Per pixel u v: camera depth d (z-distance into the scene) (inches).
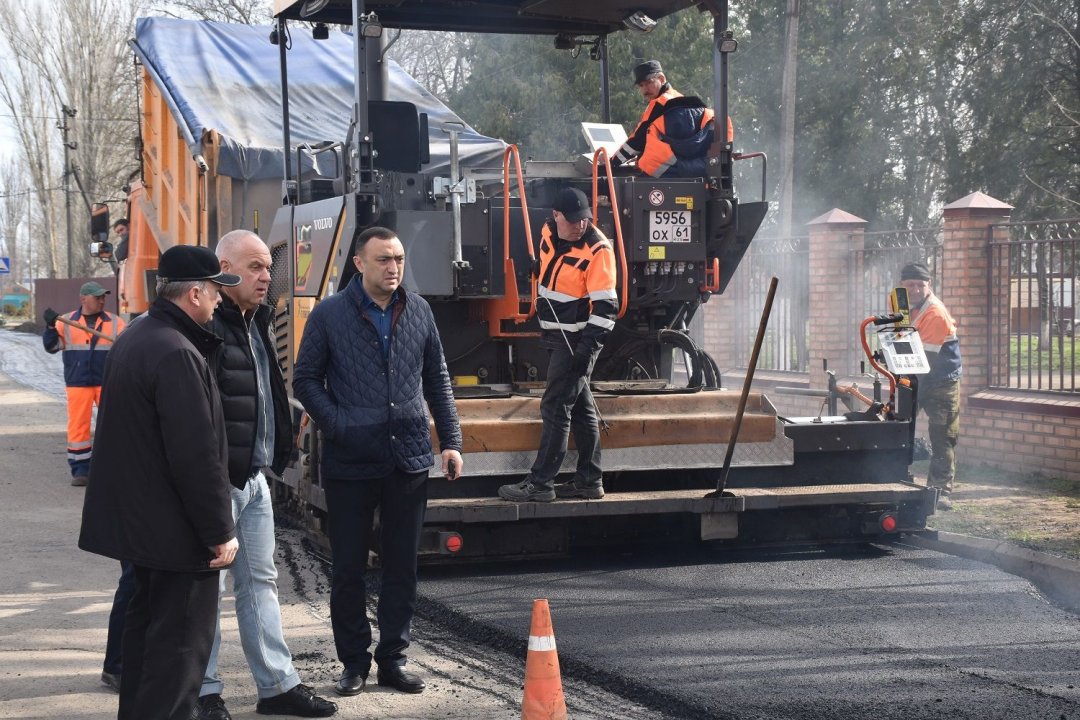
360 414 231.6
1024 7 1268.5
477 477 332.5
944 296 504.1
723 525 331.9
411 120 377.7
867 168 1371.8
